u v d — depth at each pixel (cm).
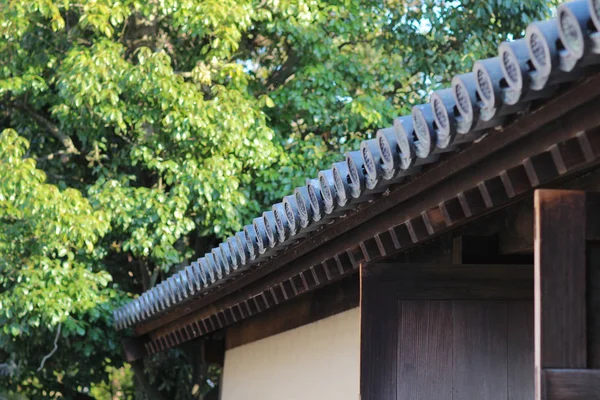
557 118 319
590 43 253
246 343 947
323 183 477
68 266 1118
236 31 1165
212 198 1155
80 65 1116
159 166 1155
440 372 477
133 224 1161
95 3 1131
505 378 471
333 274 593
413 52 1320
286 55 1336
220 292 800
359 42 1344
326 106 1249
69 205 1086
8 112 1309
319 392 702
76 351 1256
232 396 984
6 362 1293
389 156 396
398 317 482
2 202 1079
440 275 483
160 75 1120
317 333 724
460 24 1307
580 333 328
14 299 1086
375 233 502
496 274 479
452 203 425
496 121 330
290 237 559
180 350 1366
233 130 1146
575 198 333
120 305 1166
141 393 1388
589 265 332
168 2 1141
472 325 479
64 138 1277
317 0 1250
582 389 323
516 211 468
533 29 272
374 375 476
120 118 1132
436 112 345
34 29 1208
